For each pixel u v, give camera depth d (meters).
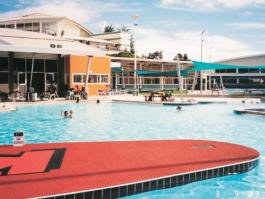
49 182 5.70
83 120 16.64
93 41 74.69
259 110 19.19
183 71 36.53
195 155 7.75
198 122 16.20
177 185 6.26
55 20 76.12
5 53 25.67
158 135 12.86
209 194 6.06
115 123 15.82
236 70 59.88
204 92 42.88
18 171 6.31
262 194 6.11
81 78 27.75
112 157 7.53
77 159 7.31
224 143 9.30
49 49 21.88
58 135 12.75
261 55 60.25
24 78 26.73
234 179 6.86
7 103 21.00
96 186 5.53
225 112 20.16
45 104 22.30
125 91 39.72
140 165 6.84
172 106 23.17
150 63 48.59
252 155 7.80
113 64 37.06
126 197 5.70
